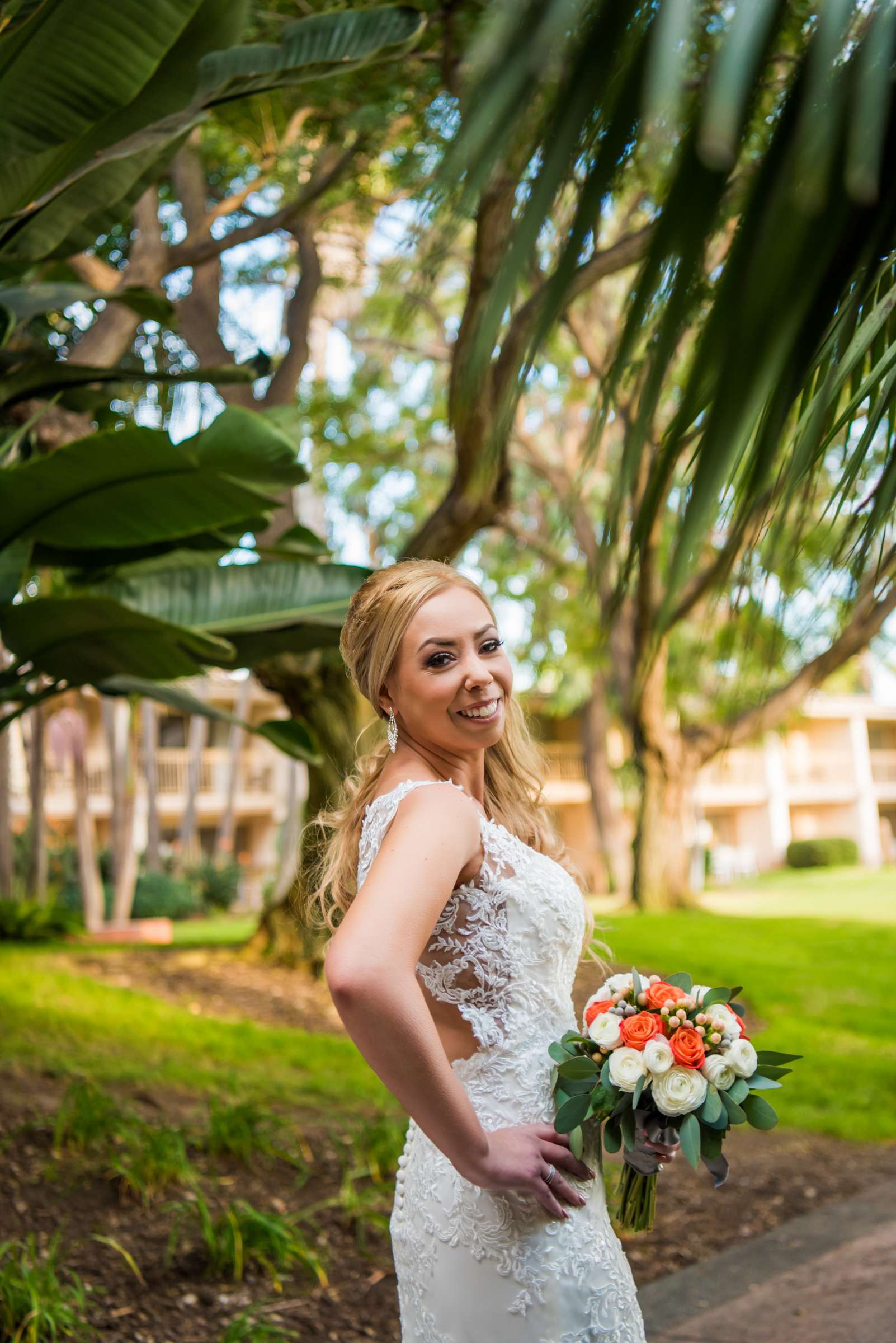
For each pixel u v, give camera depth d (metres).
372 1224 3.99
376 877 1.57
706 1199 4.74
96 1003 8.15
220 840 23.59
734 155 0.84
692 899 18.08
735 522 1.03
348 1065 6.78
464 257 5.85
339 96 8.12
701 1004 1.81
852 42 0.81
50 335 7.77
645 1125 1.75
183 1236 3.75
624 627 17.09
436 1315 1.79
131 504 3.91
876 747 40.38
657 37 0.75
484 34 0.89
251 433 3.59
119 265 10.50
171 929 16.52
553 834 2.24
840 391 1.10
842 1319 3.33
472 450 7.59
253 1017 8.55
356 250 11.02
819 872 33.19
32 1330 2.96
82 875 15.39
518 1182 1.63
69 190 4.23
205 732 29.52
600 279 7.59
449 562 1.97
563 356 15.68
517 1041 1.77
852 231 0.96
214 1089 5.89
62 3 3.35
